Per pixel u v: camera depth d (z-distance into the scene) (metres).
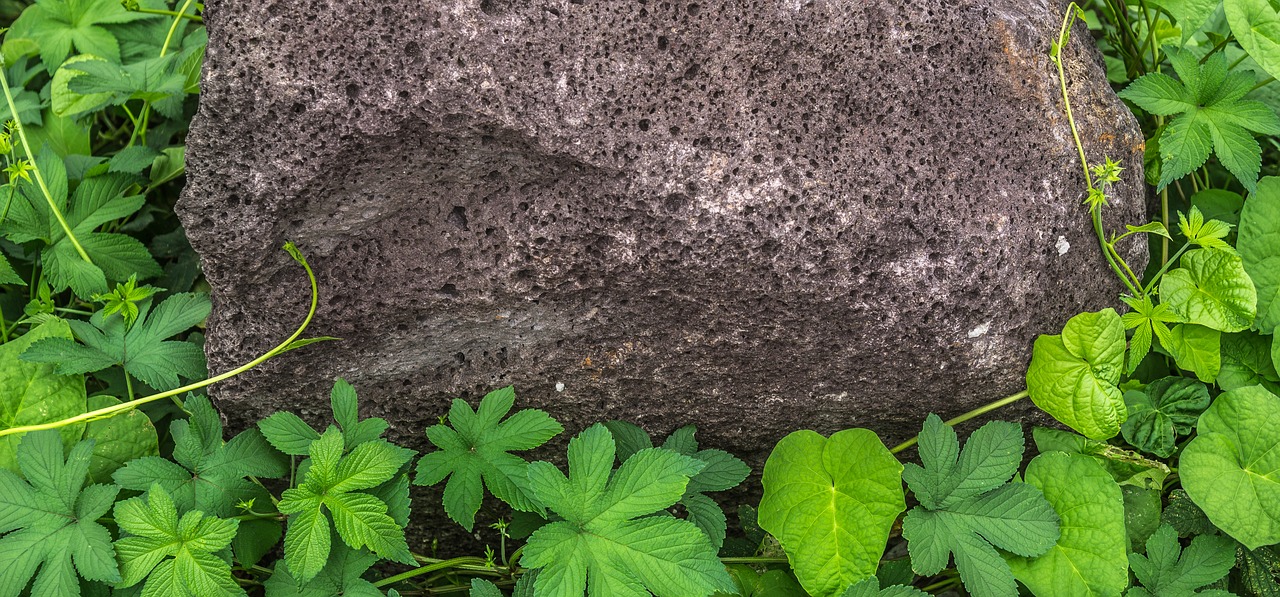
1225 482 1.07
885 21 1.04
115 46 1.28
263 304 1.04
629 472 1.01
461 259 1.04
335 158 1.01
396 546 1.00
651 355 1.08
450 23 1.00
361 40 1.00
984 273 1.05
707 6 1.03
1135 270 1.12
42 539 1.01
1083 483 1.06
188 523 1.01
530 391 1.09
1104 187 1.09
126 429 1.08
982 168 1.06
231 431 1.09
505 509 1.13
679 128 1.03
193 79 1.23
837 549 1.04
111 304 1.08
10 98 1.18
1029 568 1.05
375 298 1.05
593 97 1.02
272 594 1.01
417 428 1.10
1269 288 1.13
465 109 1.00
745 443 1.12
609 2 1.02
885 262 1.05
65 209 1.16
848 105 1.05
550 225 1.03
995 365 1.08
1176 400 1.13
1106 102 1.11
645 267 1.04
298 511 1.00
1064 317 1.09
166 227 1.26
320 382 1.07
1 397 1.07
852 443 1.06
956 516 1.05
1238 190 1.28
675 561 0.99
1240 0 1.13
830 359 1.08
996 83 1.07
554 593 0.98
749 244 1.04
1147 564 1.06
